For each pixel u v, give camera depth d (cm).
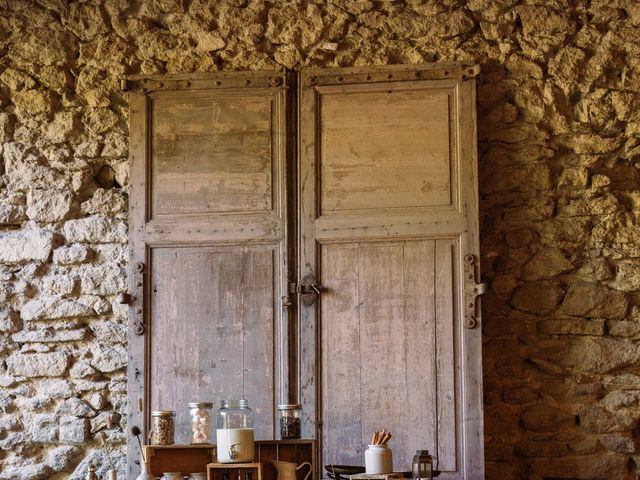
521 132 496
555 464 477
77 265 509
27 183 514
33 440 497
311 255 487
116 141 513
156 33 513
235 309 489
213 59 509
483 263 493
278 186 495
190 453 429
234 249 493
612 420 477
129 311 490
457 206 483
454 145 488
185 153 500
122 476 489
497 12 502
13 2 520
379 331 480
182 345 488
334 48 504
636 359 479
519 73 499
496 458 479
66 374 501
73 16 517
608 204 489
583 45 500
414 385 475
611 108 495
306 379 479
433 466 466
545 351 485
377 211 487
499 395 485
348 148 493
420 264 482
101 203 511
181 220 495
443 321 477
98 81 514
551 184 494
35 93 516
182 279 492
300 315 484
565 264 487
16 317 507
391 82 495
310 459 427
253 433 418
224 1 513
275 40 509
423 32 503
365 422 475
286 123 498
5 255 510
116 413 498
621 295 484
